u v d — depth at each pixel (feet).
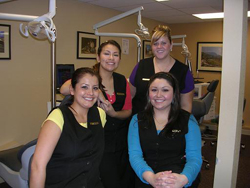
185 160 5.42
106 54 6.15
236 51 4.49
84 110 4.73
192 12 15.47
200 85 16.16
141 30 7.84
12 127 10.16
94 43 13.66
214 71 19.24
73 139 4.30
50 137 4.08
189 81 6.39
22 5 10.02
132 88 7.00
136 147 5.59
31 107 10.78
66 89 5.49
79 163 4.44
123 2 12.86
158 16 17.17
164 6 13.75
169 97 5.41
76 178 4.45
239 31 4.41
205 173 11.10
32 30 5.27
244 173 11.07
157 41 6.12
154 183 4.85
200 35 19.69
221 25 18.67
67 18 11.98
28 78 10.54
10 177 6.74
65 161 4.32
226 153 4.85
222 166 4.94
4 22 9.50
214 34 19.06
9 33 9.68
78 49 12.68
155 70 6.53
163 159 5.38
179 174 4.93
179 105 5.64
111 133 6.41
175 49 21.01
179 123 5.44
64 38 11.94
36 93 10.92
